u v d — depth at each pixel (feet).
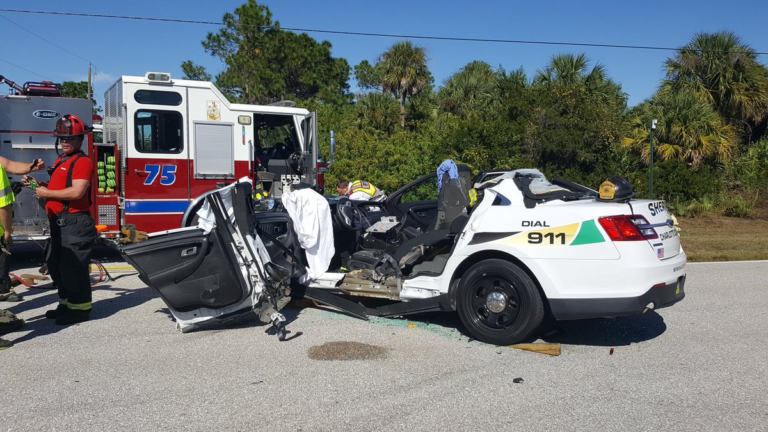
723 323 20.38
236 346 17.12
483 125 60.03
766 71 74.08
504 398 13.34
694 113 65.46
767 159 69.31
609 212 16.06
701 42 74.08
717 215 61.11
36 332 18.60
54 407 12.78
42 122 31.40
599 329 19.31
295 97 103.24
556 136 59.16
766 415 12.56
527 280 16.48
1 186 19.56
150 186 31.89
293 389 13.82
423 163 59.77
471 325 17.49
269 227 21.45
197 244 17.78
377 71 94.38
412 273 19.83
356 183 36.27
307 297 20.51
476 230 17.56
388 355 16.31
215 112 33.40
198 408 12.73
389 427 11.82
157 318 20.33
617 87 75.36
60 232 18.94
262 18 98.84
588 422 12.12
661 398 13.46
